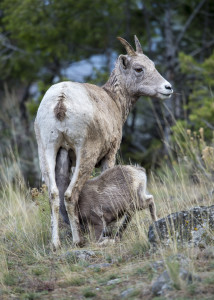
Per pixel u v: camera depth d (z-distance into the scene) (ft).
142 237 70.03
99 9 228.22
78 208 75.82
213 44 222.89
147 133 206.90
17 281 63.93
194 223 68.23
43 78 246.68
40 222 84.53
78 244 73.56
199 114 142.82
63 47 230.27
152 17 240.94
